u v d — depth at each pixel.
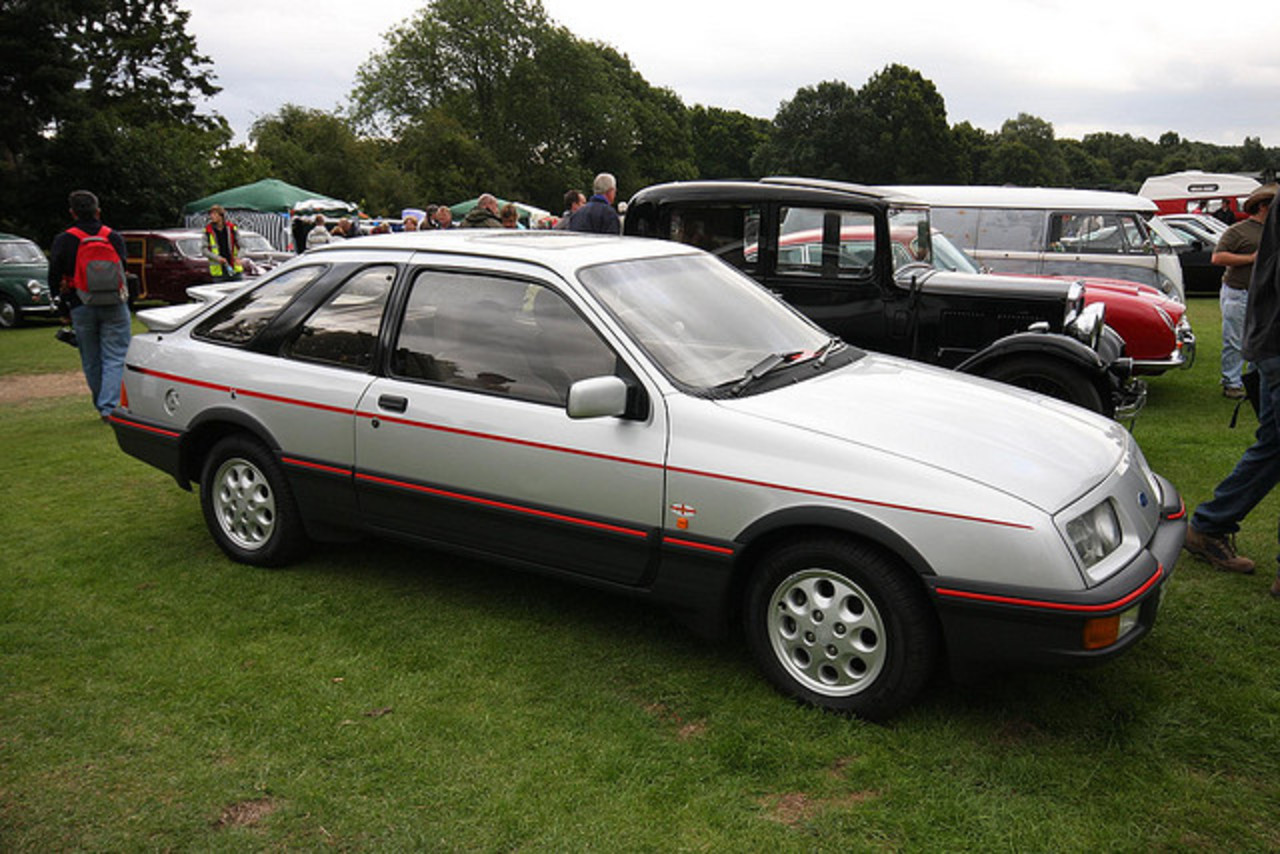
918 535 3.07
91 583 4.60
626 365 3.63
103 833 2.76
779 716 3.34
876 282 6.84
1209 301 18.38
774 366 3.85
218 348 4.76
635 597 3.70
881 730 3.23
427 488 4.06
